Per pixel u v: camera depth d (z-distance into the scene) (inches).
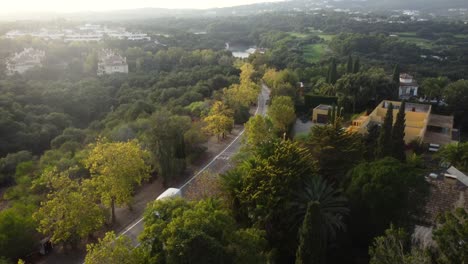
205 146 2527.1
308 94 3565.5
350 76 3437.5
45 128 3494.1
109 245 1031.0
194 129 2384.4
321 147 1660.9
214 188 1590.8
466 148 2144.4
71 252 1419.8
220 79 4613.7
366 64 5354.3
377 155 1959.9
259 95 4077.3
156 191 1897.1
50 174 1462.8
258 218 1380.4
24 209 1571.1
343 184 1539.1
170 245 952.3
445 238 901.8
